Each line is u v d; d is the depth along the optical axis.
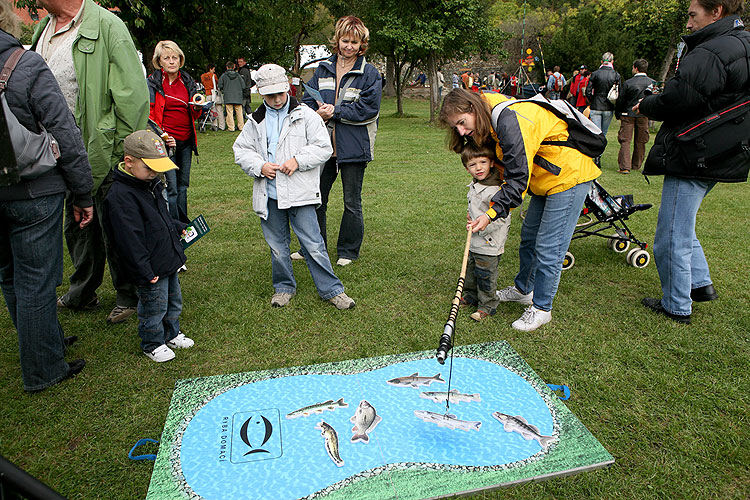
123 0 10.40
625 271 4.25
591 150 3.07
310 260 3.56
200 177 7.96
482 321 3.41
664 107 3.03
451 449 2.27
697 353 2.97
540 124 2.87
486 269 3.32
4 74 2.23
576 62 22.75
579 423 2.42
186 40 14.47
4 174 2.20
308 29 21.02
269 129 3.42
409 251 4.70
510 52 29.84
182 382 2.73
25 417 2.47
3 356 3.00
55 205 2.50
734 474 2.12
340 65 4.17
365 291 3.85
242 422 2.44
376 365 2.90
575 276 4.15
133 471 2.18
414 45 15.52
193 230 3.09
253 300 3.71
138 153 2.60
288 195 3.36
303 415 2.49
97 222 3.31
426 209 6.09
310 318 3.45
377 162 9.31
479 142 2.89
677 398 2.59
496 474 2.12
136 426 2.44
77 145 2.50
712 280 3.96
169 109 4.52
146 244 2.76
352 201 4.27
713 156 2.96
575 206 3.08
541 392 2.64
